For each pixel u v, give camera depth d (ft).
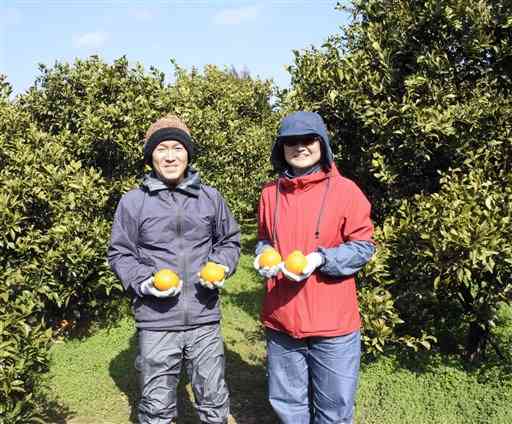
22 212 17.49
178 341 11.23
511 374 14.92
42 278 17.30
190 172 11.54
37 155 18.51
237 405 15.24
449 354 16.90
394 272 15.65
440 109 14.75
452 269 13.89
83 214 18.93
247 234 38.86
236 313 22.76
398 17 15.71
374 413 14.07
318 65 16.43
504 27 14.84
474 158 14.89
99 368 17.10
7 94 21.99
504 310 20.24
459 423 13.35
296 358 10.96
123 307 21.53
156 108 21.89
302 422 11.25
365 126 15.56
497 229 13.14
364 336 14.79
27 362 11.60
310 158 10.51
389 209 17.08
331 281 10.43
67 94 21.47
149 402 11.27
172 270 11.18
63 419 14.15
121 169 21.67
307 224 10.53
